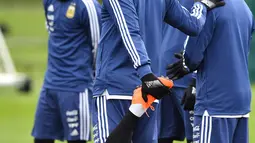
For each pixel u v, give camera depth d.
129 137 15.21
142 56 15.16
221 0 16.94
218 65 16.98
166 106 21.08
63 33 21.92
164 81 14.99
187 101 18.50
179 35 20.14
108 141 15.22
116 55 16.02
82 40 21.95
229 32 16.94
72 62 21.98
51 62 22.25
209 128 17.12
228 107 17.03
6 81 46.75
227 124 17.11
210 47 17.02
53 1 21.92
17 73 54.91
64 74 22.03
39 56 68.81
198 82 17.34
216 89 17.03
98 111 16.25
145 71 15.10
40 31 91.81
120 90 16.00
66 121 22.17
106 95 16.09
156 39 16.16
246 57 17.36
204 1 16.83
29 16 105.19
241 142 17.52
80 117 22.14
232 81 17.02
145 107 15.16
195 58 16.84
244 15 17.30
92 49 22.03
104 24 16.19
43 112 22.36
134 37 15.33
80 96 22.06
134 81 15.98
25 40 77.25
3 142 30.27
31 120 36.62
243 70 17.22
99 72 16.20
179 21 16.53
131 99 16.02
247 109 17.34
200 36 16.80
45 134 22.41
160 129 21.22
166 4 16.38
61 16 21.80
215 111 17.05
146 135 16.34
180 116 21.16
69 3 21.70
